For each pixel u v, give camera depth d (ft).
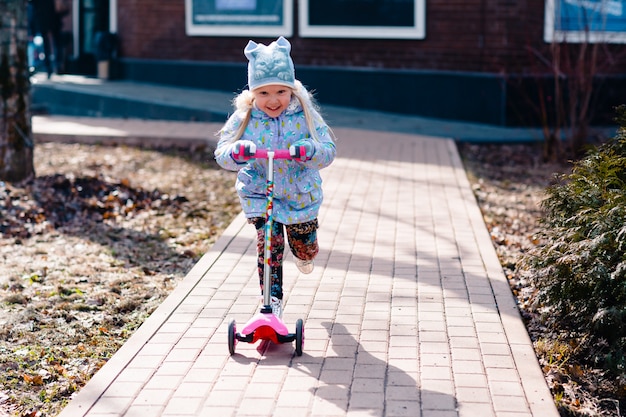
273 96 17.83
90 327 20.77
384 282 22.39
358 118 53.72
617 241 17.26
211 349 18.02
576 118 47.21
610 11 50.57
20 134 34.81
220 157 17.85
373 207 30.89
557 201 19.70
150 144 45.52
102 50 68.28
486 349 17.93
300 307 20.53
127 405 15.47
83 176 35.73
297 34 58.44
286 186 18.34
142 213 32.07
